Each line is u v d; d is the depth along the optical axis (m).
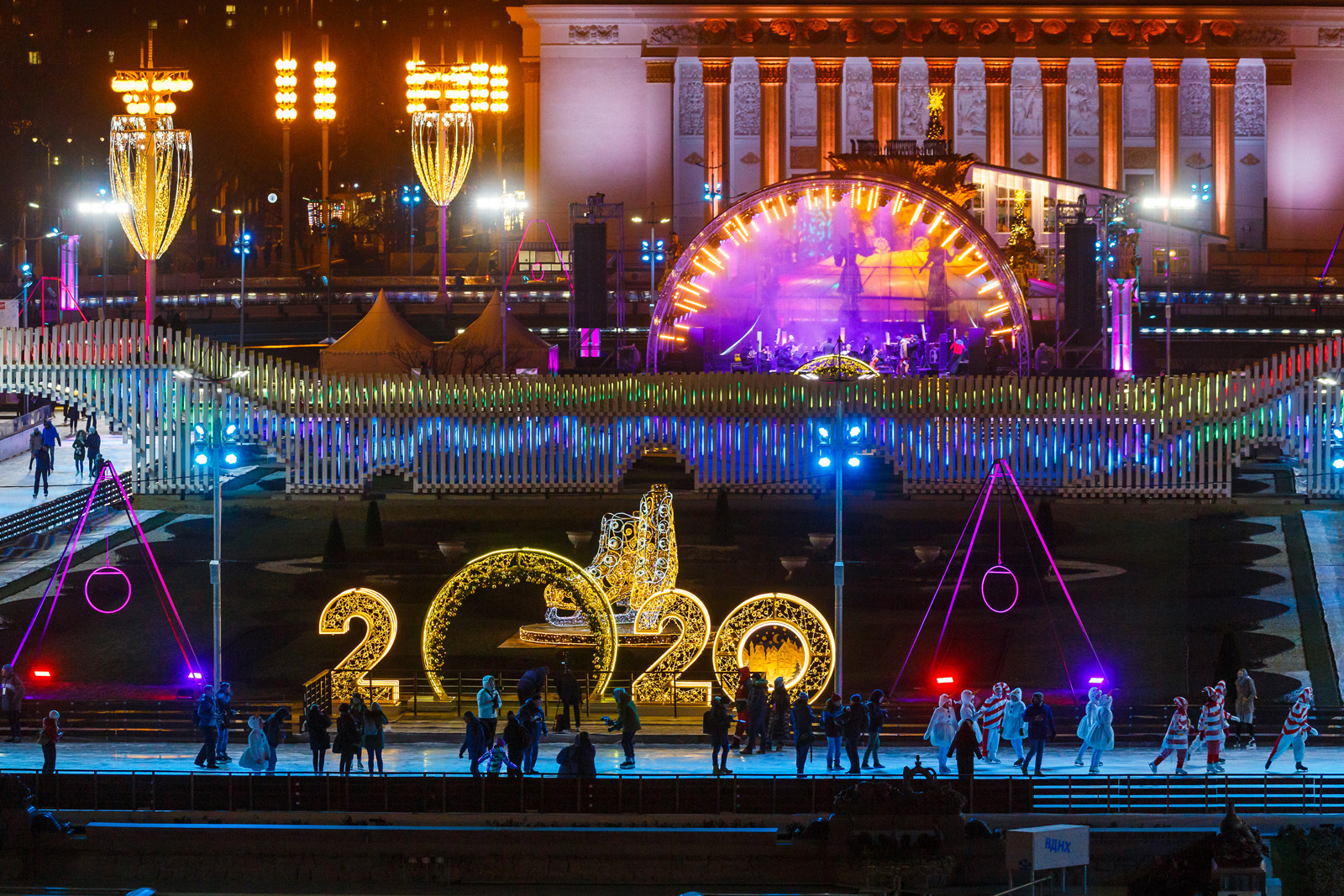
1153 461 91.75
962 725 50.16
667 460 102.69
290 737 57.41
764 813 47.78
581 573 61.88
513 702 61.34
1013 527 86.62
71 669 65.00
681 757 54.56
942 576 77.12
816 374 103.56
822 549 81.56
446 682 62.44
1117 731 57.44
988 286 116.25
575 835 46.62
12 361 93.25
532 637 67.62
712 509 90.94
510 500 92.56
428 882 46.62
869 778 47.97
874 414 93.06
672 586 69.56
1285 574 76.69
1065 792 49.16
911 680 63.12
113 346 93.31
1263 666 64.62
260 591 75.50
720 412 93.69
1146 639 67.88
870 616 71.81
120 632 69.50
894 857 45.94
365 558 80.06
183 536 85.31
